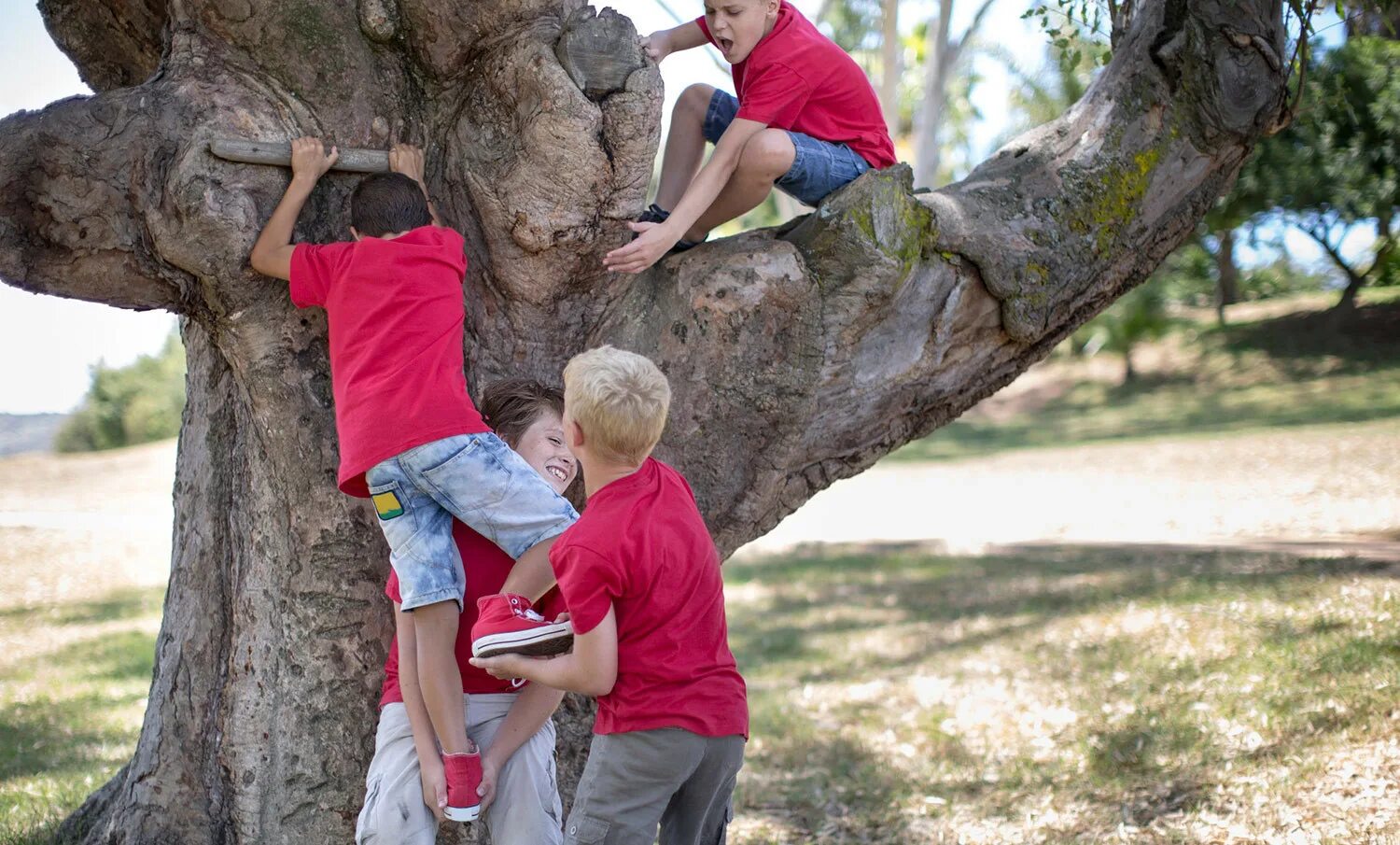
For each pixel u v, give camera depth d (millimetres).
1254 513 14461
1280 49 3684
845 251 3191
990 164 3807
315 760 3102
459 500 2594
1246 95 3623
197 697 3289
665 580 2426
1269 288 38625
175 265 2844
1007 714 6277
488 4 2957
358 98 3045
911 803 5039
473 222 3150
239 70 2969
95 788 5184
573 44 2883
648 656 2432
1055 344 3859
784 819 5031
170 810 3268
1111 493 18250
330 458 3055
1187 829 4273
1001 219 3502
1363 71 10898
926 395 3646
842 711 6797
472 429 2625
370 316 2650
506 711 2715
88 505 22672
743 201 3285
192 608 3332
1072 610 8859
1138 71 3709
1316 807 4250
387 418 2574
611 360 2490
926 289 3373
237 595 3223
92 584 13531
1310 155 21641
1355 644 6168
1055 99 18672
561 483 3006
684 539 2480
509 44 3000
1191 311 37906
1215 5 3611
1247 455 19844
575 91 2848
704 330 3238
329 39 2996
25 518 20422
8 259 2699
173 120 2809
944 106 17688
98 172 2721
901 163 3312
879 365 3428
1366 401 24750
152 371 35219
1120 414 30031
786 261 3205
